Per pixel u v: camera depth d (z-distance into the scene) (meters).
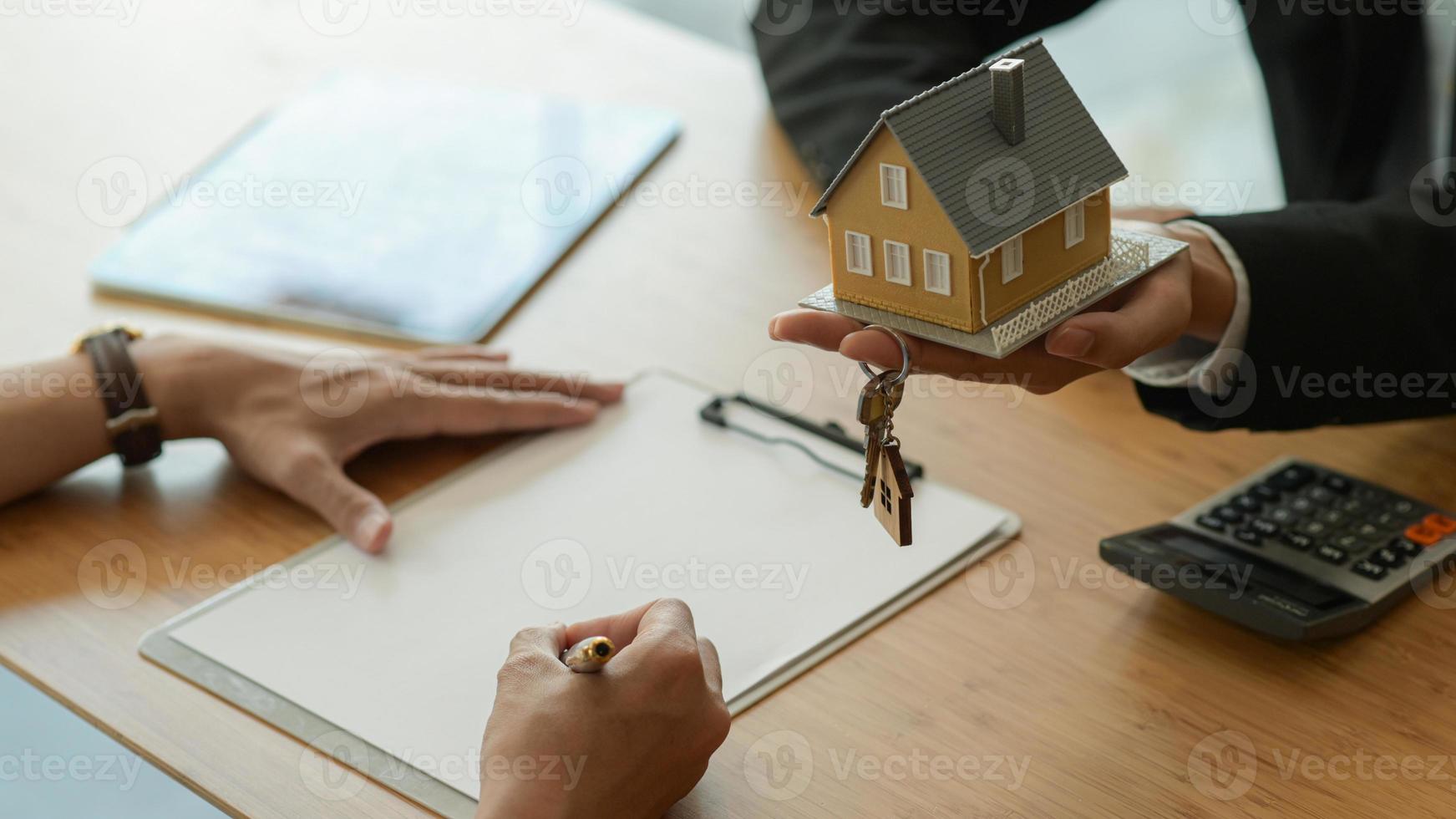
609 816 0.62
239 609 0.81
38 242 1.28
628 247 1.23
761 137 1.40
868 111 1.21
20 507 0.93
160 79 1.59
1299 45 1.26
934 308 0.64
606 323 1.12
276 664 0.76
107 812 1.08
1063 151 0.65
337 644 0.78
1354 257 0.83
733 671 0.74
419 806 0.66
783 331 0.68
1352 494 0.83
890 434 0.66
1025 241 0.63
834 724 0.71
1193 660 0.74
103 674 0.77
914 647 0.76
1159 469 0.91
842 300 0.69
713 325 1.11
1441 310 0.85
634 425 0.98
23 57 1.66
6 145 1.46
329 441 0.94
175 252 1.23
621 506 0.89
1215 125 2.38
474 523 0.88
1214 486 0.89
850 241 0.66
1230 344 0.82
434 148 1.39
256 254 1.23
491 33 1.66
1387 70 1.22
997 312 0.63
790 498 0.89
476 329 1.10
